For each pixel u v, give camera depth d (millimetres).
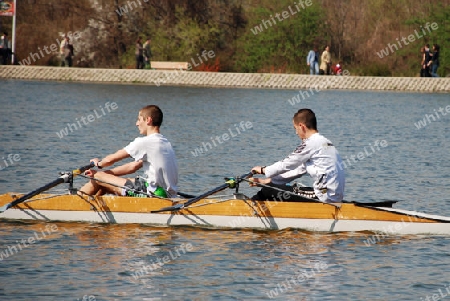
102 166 24484
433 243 22938
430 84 85812
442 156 40781
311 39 100438
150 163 24438
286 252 21781
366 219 23984
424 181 33250
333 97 76188
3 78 87688
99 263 20484
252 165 36531
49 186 24328
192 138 45562
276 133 48688
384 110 64562
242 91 81188
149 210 24453
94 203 24672
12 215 24938
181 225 24469
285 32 100625
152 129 24516
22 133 44938
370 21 105125
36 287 18562
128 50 102375
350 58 103500
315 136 23875
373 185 32156
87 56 102625
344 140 46406
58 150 39281
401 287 19094
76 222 24734
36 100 65000
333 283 19281
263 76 87000
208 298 18109
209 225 24406
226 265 20547
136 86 84250
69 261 20609
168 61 99375
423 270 20391
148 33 103000
